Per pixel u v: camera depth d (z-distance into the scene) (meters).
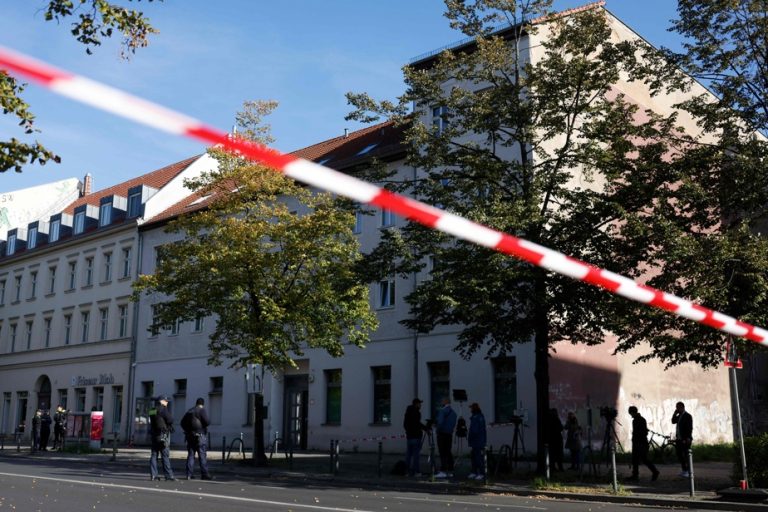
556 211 18.88
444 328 27.44
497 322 18.25
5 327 51.38
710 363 16.42
